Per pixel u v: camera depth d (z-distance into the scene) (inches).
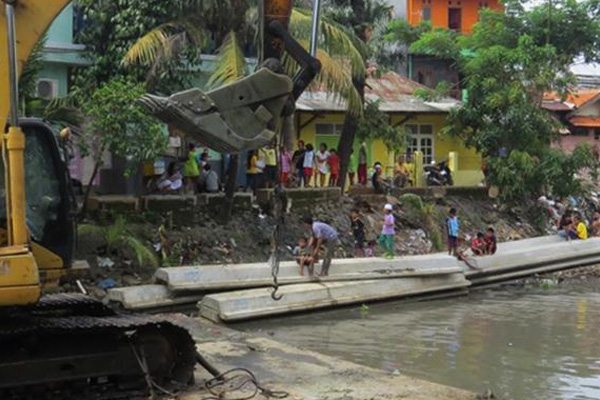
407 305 697.0
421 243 917.2
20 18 291.3
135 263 676.1
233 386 359.6
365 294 679.1
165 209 761.0
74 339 330.0
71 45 785.6
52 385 325.4
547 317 640.4
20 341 320.5
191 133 275.3
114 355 335.3
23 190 293.1
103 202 722.2
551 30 1202.0
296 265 689.0
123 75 750.5
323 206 902.4
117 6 773.3
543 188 1122.0
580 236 977.5
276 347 463.5
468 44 1234.6
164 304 614.9
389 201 970.1
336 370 404.2
